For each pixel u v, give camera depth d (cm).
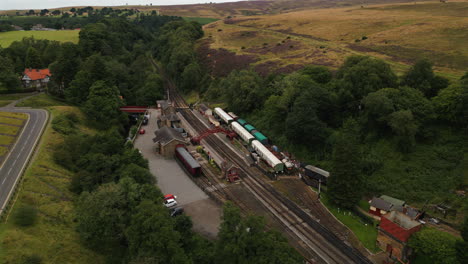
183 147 8894
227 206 4294
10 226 4944
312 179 7550
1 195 5725
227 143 9731
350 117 8294
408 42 13588
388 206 6056
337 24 19325
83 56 14550
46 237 5016
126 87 13488
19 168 6669
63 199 6131
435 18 15862
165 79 17362
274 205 6581
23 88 12456
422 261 4956
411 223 5262
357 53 13575
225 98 12244
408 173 6812
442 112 7094
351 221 6103
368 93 8038
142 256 4262
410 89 7725
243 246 3788
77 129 9675
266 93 10644
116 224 5109
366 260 5097
